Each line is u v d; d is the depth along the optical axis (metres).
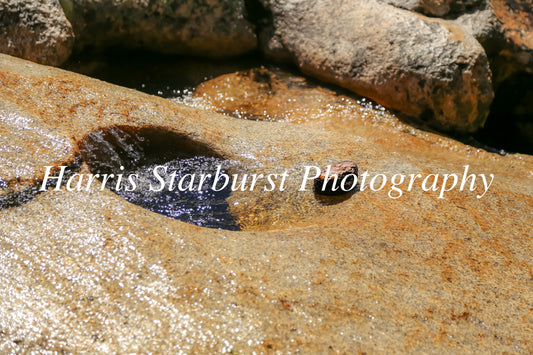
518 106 5.18
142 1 4.79
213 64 5.28
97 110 3.55
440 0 4.94
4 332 2.16
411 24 4.64
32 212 2.69
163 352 2.14
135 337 2.19
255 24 5.32
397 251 2.79
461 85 4.45
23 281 2.37
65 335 2.18
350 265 2.65
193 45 5.16
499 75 5.11
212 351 2.17
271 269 2.56
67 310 2.27
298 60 5.16
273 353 2.18
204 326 2.25
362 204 3.18
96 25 4.75
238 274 2.50
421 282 2.62
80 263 2.47
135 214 2.77
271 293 2.43
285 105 4.81
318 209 3.26
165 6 4.88
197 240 2.68
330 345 2.24
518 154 4.45
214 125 3.90
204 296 2.38
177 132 3.65
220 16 5.10
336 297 2.46
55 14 4.39
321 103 4.80
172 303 2.33
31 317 2.22
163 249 2.59
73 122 3.36
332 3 5.04
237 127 3.96
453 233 2.97
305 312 2.37
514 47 4.99
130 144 3.58
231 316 2.30
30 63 3.90
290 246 2.73
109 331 2.21
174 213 3.24
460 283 2.64
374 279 2.59
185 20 5.01
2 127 3.06
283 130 4.00
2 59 3.81
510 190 3.45
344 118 4.59
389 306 2.46
